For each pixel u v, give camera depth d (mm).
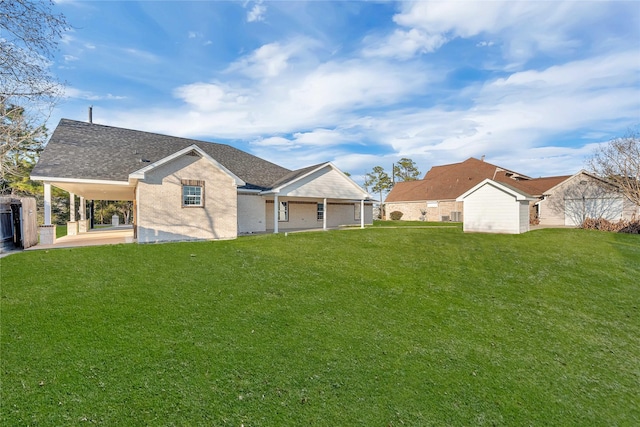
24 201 10781
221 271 8461
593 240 15453
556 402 4062
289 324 5648
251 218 18625
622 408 4051
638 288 8633
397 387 4094
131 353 4406
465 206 19562
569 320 6613
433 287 8203
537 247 13695
